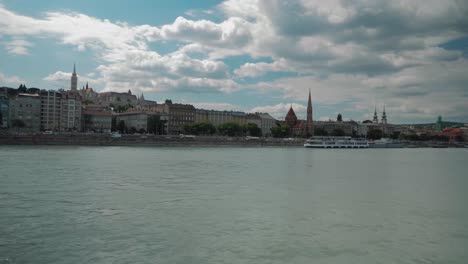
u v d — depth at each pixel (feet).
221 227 111.55
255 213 129.90
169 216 123.24
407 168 335.47
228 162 338.54
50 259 84.28
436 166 370.12
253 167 297.74
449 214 134.62
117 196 155.74
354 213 133.80
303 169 292.61
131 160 330.95
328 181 221.25
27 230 104.83
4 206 132.77
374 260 88.12
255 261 86.02
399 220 124.77
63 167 255.09
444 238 105.19
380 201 158.51
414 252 93.76
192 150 546.67
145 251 90.43
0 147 478.18
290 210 136.05
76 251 89.45
